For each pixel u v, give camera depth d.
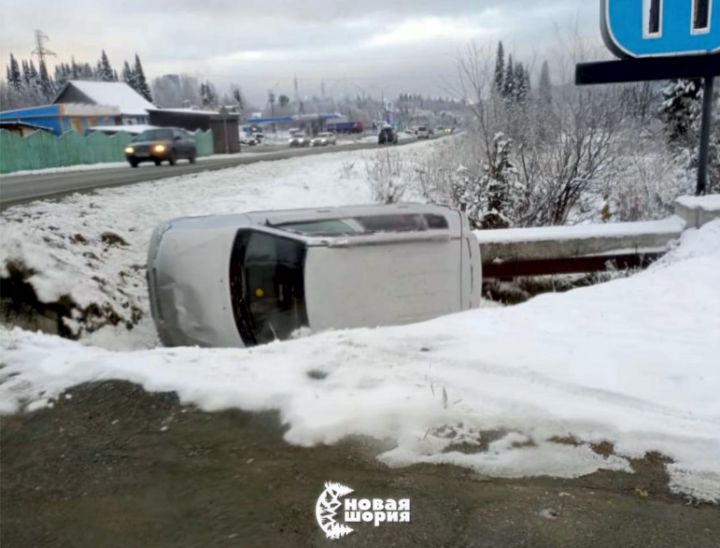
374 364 4.14
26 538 2.70
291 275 6.71
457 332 4.80
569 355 4.13
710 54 10.87
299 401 3.63
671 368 3.85
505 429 3.27
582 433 3.19
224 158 35.75
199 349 4.79
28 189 17.14
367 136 90.25
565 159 15.55
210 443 3.37
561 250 10.79
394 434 3.28
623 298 5.92
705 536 2.44
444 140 22.50
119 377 4.25
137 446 3.40
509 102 16.95
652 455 3.00
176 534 2.64
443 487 2.84
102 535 2.68
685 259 8.36
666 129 19.25
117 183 18.84
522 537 2.46
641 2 10.97
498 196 15.41
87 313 9.23
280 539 2.54
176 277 6.85
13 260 8.85
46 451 3.43
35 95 105.25
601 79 11.32
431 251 7.21
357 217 7.41
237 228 6.91
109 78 116.69
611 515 2.59
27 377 4.43
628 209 15.34
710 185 15.58
